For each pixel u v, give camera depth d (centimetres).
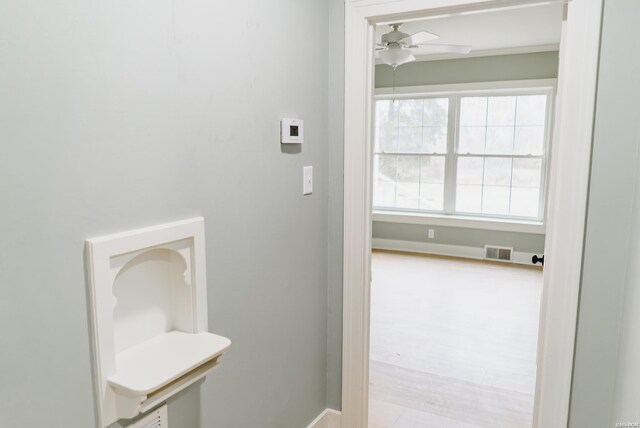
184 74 126
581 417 171
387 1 184
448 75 568
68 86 97
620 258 158
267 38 159
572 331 168
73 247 101
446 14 183
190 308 134
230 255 150
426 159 605
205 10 132
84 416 106
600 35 153
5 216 88
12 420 92
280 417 187
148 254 125
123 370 112
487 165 571
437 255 603
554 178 169
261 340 170
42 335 96
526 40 481
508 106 550
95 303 105
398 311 399
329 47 198
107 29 104
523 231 548
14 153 89
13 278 90
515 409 246
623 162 154
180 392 135
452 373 287
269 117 163
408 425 232
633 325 142
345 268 208
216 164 141
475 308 407
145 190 117
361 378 214
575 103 159
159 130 120
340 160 203
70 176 99
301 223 189
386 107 618
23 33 88
